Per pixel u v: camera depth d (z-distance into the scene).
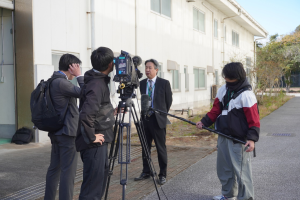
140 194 4.21
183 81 15.40
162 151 4.67
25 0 7.37
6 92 7.74
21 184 4.67
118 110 3.39
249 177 3.58
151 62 4.75
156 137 4.64
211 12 19.30
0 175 5.08
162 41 13.41
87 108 2.92
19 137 7.36
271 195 4.11
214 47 19.97
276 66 20.67
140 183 4.69
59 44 8.16
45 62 7.72
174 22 14.52
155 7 12.97
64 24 8.32
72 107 3.47
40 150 6.88
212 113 3.79
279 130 9.77
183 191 4.32
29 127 7.52
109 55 3.12
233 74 3.49
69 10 8.47
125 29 10.80
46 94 3.40
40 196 4.20
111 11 10.03
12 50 7.62
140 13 11.69
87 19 9.13
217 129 3.71
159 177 4.68
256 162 5.84
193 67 16.86
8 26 7.61
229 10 20.72
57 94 3.40
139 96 11.49
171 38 14.22
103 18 9.66
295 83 43.69
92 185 3.12
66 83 3.41
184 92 15.53
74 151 3.46
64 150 3.43
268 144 7.57
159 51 13.18
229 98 3.60
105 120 3.10
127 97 3.38
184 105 15.56
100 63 3.09
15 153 6.57
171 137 8.73
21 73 7.52
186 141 8.18
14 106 7.68
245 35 28.05
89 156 3.11
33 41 7.38
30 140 7.46
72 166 3.45
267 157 6.22
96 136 3.02
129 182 4.74
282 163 5.71
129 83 3.27
